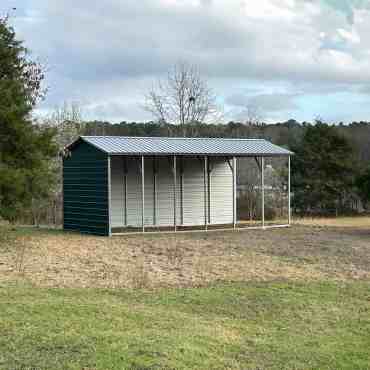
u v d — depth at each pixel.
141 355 6.80
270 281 11.98
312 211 37.88
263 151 23.59
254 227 23.64
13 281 11.05
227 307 9.79
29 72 18.89
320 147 37.78
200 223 25.38
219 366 6.80
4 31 17.16
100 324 7.97
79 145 21.64
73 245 17.03
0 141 16.88
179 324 8.41
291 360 7.25
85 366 6.39
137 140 22.73
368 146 42.75
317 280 12.25
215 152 22.27
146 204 24.19
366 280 12.41
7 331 7.45
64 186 22.42
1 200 16.48
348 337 8.42
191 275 12.41
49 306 8.80
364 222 29.31
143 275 12.22
